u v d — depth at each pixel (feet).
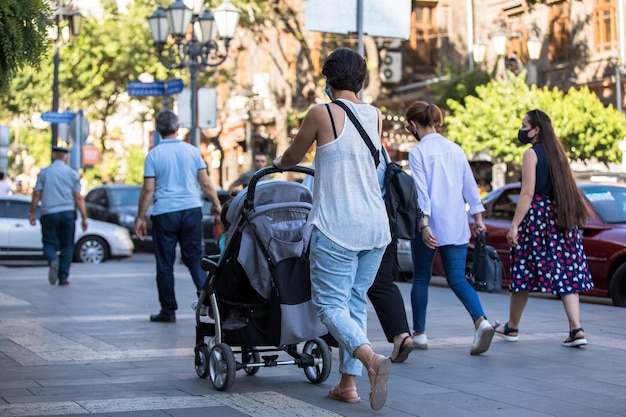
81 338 36.45
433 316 44.60
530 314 45.57
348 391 24.76
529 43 114.42
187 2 91.66
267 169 25.27
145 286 62.44
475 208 34.60
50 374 28.66
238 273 26.35
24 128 264.93
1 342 35.29
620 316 44.68
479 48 125.18
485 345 32.35
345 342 22.86
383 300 30.48
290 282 25.59
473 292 33.24
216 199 43.45
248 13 143.43
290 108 157.38
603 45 128.77
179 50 90.84
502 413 23.35
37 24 30.32
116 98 194.80
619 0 124.77
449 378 28.19
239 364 26.30
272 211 25.85
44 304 49.80
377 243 23.67
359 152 23.52
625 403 24.61
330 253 23.26
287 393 26.05
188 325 40.81
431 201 33.65
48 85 179.73
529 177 35.01
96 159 119.44
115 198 118.21
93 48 181.47
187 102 90.74
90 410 23.21
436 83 135.44
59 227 63.16
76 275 73.77
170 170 42.34
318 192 23.57
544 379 28.04
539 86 139.54
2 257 89.45
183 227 42.29
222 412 23.26
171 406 23.90
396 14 41.86
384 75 167.63
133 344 34.88
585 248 53.52
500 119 103.45
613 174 65.00
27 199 91.66
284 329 25.50
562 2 135.95
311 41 185.06
